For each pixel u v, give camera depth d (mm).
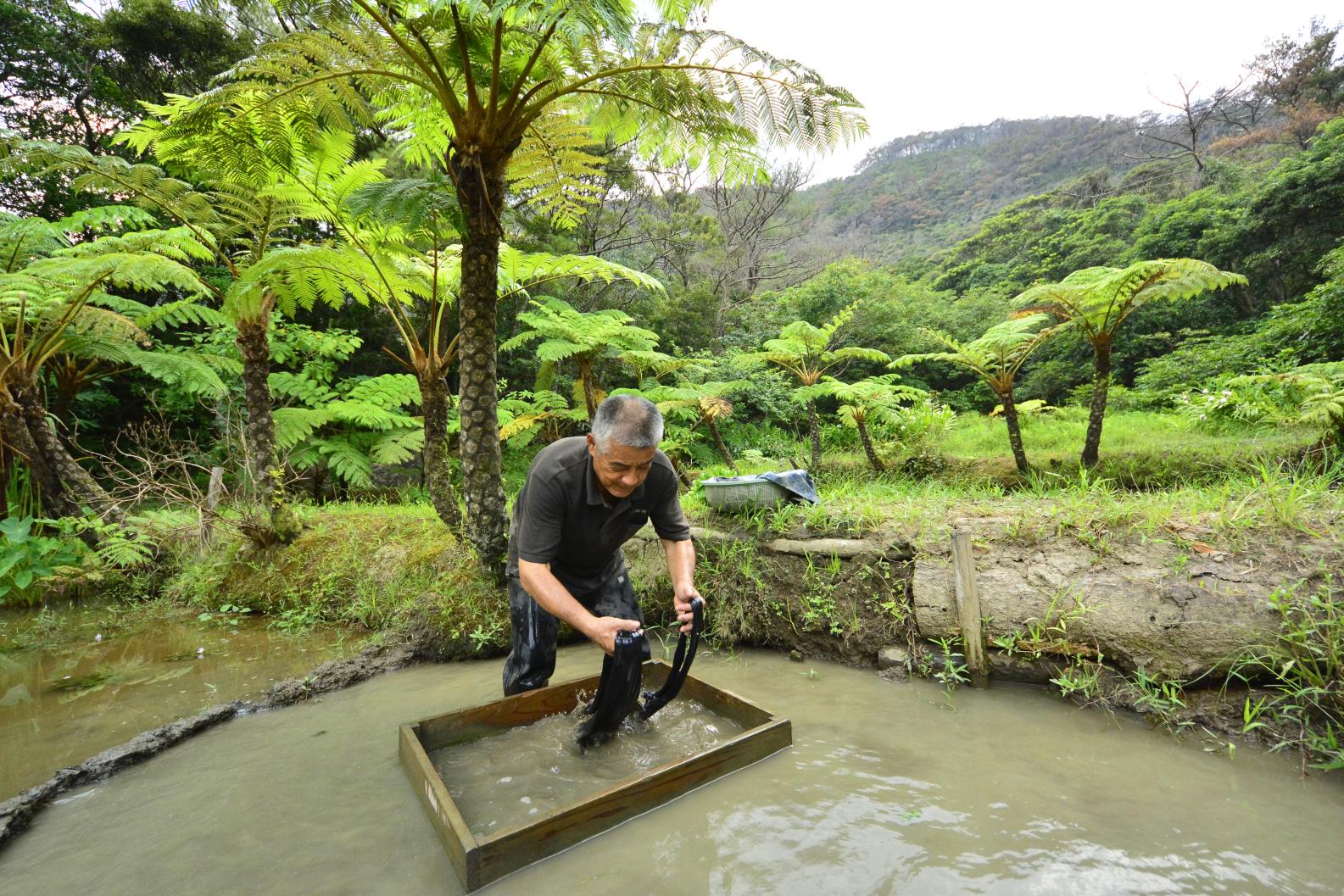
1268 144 27766
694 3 3377
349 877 1748
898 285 20172
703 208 22359
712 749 2188
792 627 3787
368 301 4621
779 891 1628
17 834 2055
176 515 5984
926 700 2980
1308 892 1591
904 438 7734
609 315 8320
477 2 2572
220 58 10008
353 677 3551
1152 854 1761
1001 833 1873
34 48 8102
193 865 1839
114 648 4125
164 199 4527
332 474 8969
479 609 4035
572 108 4016
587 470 2312
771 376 12648
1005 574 3260
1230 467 5441
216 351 7898
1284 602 2549
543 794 2078
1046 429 8820
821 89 3223
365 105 3742
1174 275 4953
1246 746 2418
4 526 4598
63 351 6047
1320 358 9289
